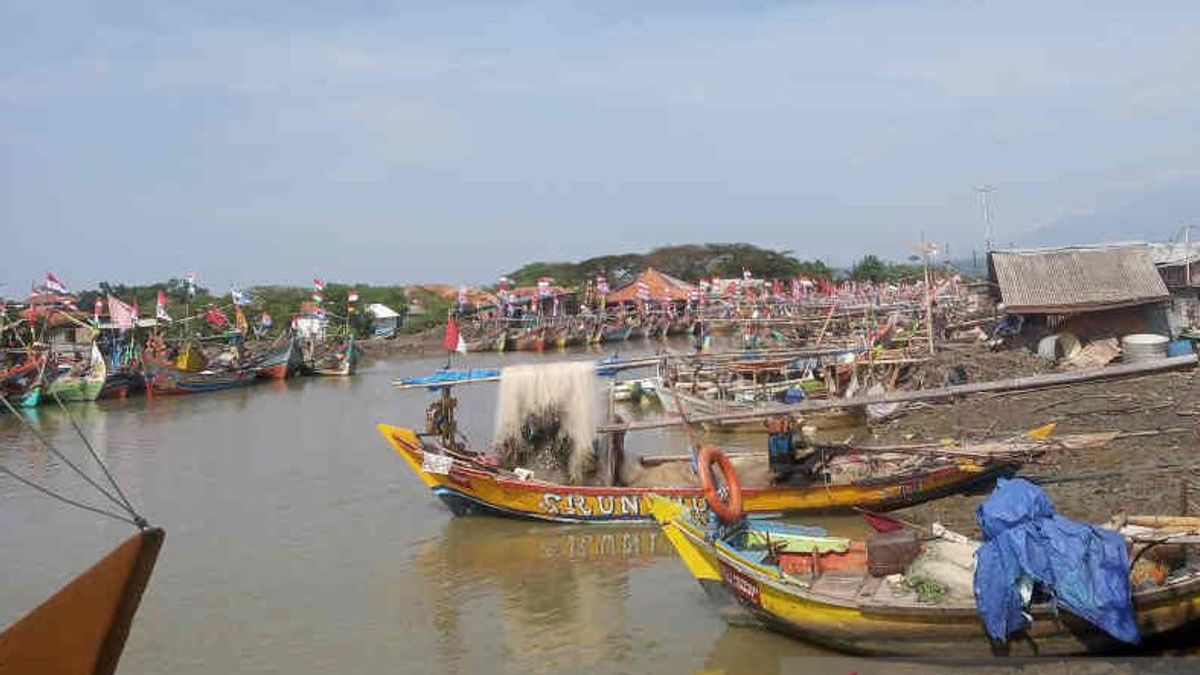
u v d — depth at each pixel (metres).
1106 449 19.88
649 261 123.81
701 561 13.98
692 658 13.05
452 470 19.88
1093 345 34.53
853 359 31.92
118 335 59.81
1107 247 38.28
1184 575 11.21
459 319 88.94
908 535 13.07
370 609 15.59
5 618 15.87
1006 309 36.66
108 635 7.93
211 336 67.38
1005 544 11.05
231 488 25.28
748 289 86.81
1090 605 10.53
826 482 19.19
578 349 77.25
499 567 17.45
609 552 18.03
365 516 21.67
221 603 16.11
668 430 31.75
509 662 13.27
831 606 12.00
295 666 13.47
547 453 21.02
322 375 60.44
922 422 27.19
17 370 44.66
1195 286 40.53
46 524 21.83
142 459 30.31
